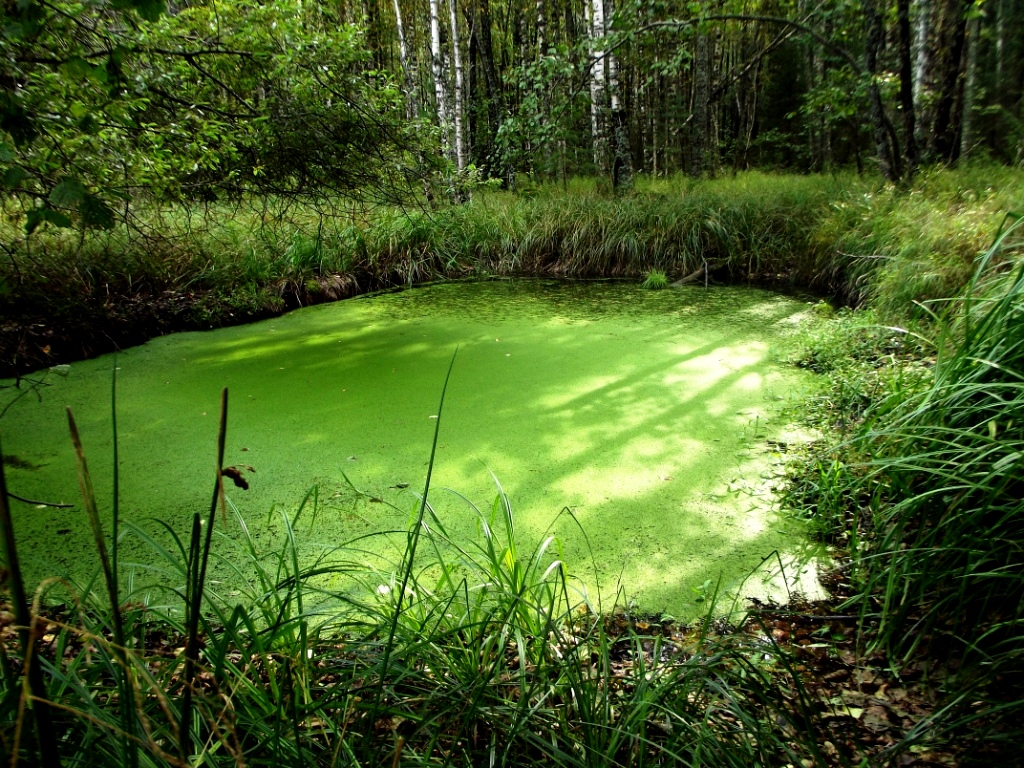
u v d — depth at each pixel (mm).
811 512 2688
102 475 3008
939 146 8516
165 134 3385
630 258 7355
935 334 3814
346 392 3986
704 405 3732
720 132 16219
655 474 3004
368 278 6832
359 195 4938
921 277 4453
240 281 5797
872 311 4656
